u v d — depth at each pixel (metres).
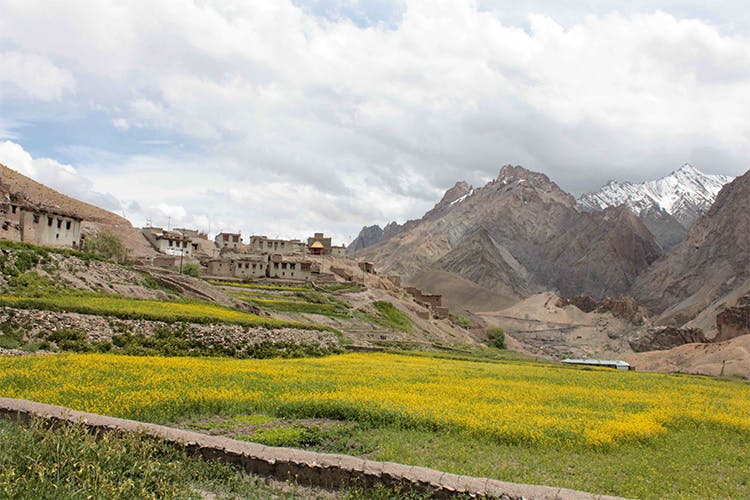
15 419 19.34
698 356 161.88
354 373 41.03
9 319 41.56
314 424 23.53
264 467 16.36
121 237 135.00
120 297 60.12
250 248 184.12
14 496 12.44
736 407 35.38
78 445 15.27
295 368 42.09
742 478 19.42
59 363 33.12
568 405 31.42
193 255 151.38
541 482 17.36
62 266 60.47
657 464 20.30
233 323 55.50
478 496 14.00
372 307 130.12
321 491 15.48
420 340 108.00
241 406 25.38
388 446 20.19
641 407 31.97
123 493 13.27
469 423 23.27
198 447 17.11
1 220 65.44
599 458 20.66
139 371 32.31
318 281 147.38
